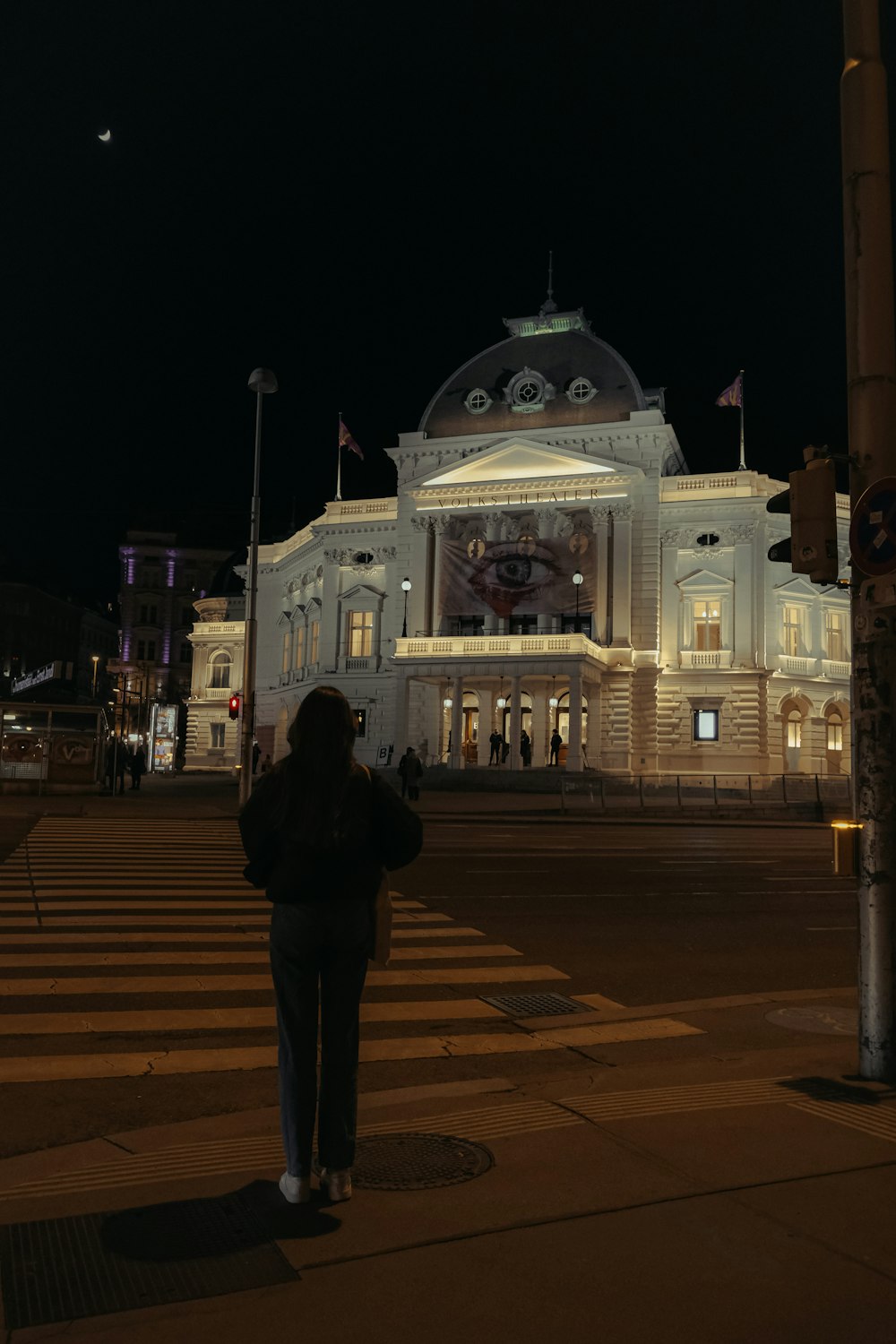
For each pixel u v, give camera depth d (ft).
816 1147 17.30
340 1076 15.51
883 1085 21.15
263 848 15.93
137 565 354.54
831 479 23.26
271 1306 12.17
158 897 47.11
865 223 23.27
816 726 174.50
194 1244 13.79
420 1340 11.48
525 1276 12.87
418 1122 18.90
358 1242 13.82
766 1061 23.67
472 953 38.68
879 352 23.00
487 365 191.31
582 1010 30.91
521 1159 16.76
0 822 86.33
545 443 179.73
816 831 108.37
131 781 180.45
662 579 175.42
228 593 265.34
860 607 22.33
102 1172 16.81
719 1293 12.46
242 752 101.09
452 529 184.75
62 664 163.32
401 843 16.07
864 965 21.99
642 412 175.73
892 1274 12.93
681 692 171.73
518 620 183.42
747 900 53.42
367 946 15.84
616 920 46.32
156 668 350.43
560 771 154.20
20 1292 12.50
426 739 178.50
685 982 34.91
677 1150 17.13
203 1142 18.53
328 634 194.59
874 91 23.39
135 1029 27.53
